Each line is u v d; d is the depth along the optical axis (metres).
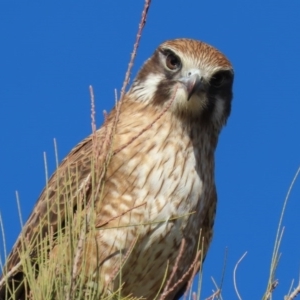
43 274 8.30
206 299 8.51
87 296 8.67
